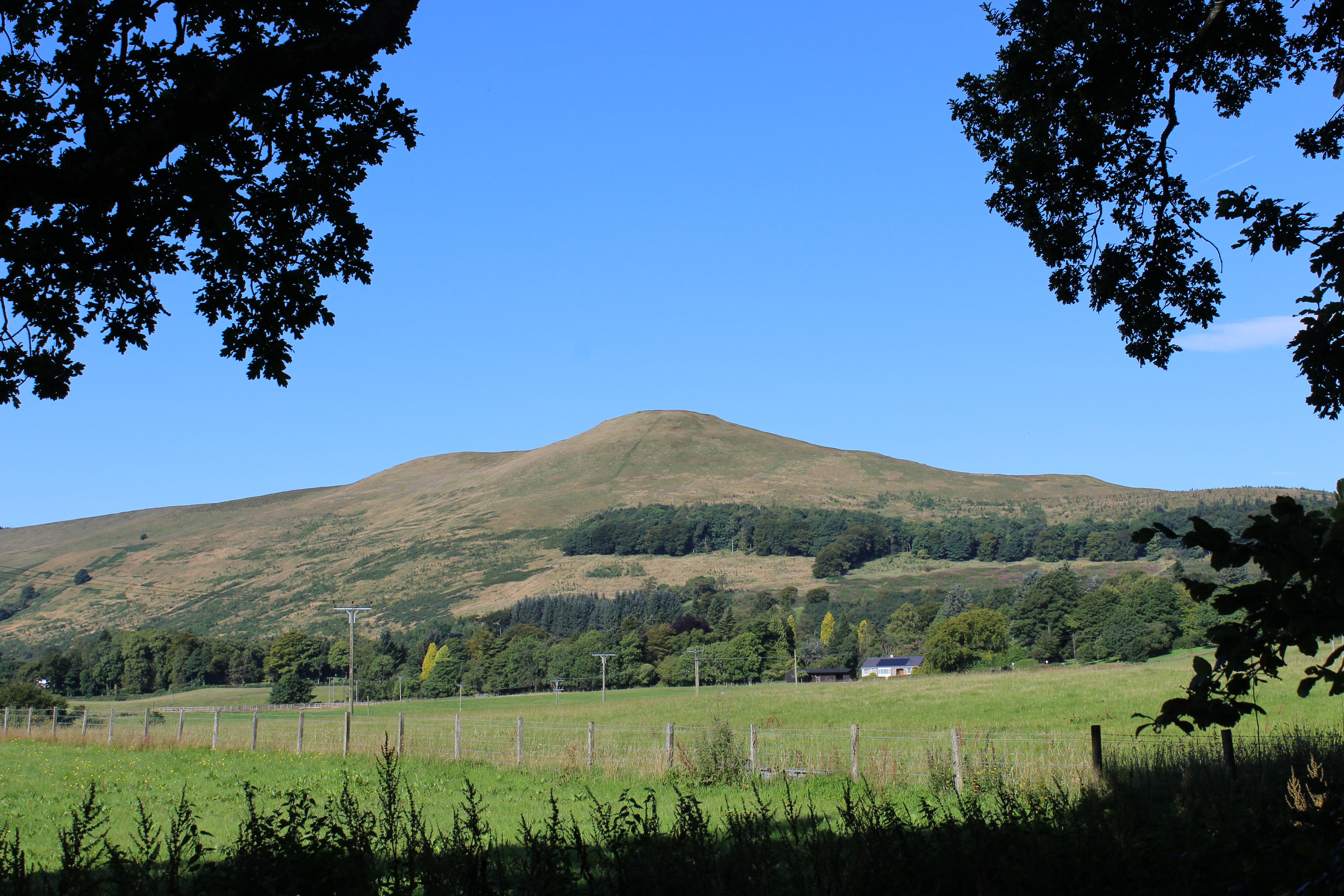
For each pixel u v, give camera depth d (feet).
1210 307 34.58
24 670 451.53
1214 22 31.73
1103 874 20.27
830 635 472.03
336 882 21.17
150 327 29.37
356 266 30.48
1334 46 30.91
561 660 413.59
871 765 55.77
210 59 25.52
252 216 29.12
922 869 21.90
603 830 23.17
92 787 23.77
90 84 25.08
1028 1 33.86
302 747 94.07
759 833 23.86
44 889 29.50
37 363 27.71
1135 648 305.12
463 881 21.99
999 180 36.76
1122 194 35.29
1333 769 33.81
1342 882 10.77
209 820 49.83
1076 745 53.11
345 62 24.59
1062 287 37.11
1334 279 16.31
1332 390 18.63
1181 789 32.86
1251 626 10.73
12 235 25.25
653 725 136.05
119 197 24.41
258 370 30.50
